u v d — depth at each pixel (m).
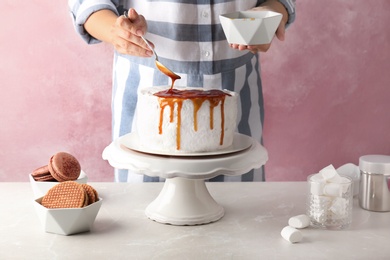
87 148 2.58
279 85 2.56
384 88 2.59
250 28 1.51
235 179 1.99
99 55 2.51
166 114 1.40
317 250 1.29
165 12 1.85
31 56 2.50
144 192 1.63
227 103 1.43
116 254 1.26
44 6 2.46
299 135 2.60
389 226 1.43
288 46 2.53
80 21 1.74
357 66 2.56
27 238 1.34
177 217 1.42
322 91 2.57
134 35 1.56
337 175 1.43
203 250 1.29
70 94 2.54
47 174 1.56
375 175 1.51
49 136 2.57
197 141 1.41
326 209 1.41
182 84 1.90
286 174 2.63
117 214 1.48
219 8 1.86
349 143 2.62
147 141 1.45
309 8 2.51
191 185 1.46
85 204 1.37
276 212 1.50
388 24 2.54
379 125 2.61
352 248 1.30
